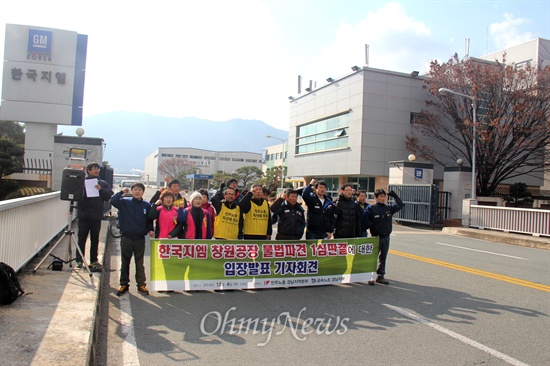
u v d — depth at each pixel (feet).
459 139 92.94
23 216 22.49
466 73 85.25
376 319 19.17
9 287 16.51
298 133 132.98
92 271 23.56
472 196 69.87
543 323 19.02
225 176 244.63
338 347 15.70
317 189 28.19
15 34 86.07
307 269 25.45
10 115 85.51
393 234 58.49
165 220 23.72
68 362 11.82
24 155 87.10
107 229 43.96
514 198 97.71
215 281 23.63
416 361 14.52
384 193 27.12
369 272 26.89
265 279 24.53
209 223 25.58
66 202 41.70
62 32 87.81
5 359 11.79
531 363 14.53
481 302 22.47
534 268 33.63
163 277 22.77
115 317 18.70
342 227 27.20
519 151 87.04
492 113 83.51
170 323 17.99
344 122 106.11
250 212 26.09
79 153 63.67
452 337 16.96
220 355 14.71
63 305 16.89
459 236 61.21
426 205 70.85
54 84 87.25
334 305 21.38
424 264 33.96
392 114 100.37
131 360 14.14
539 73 80.74
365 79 98.53
